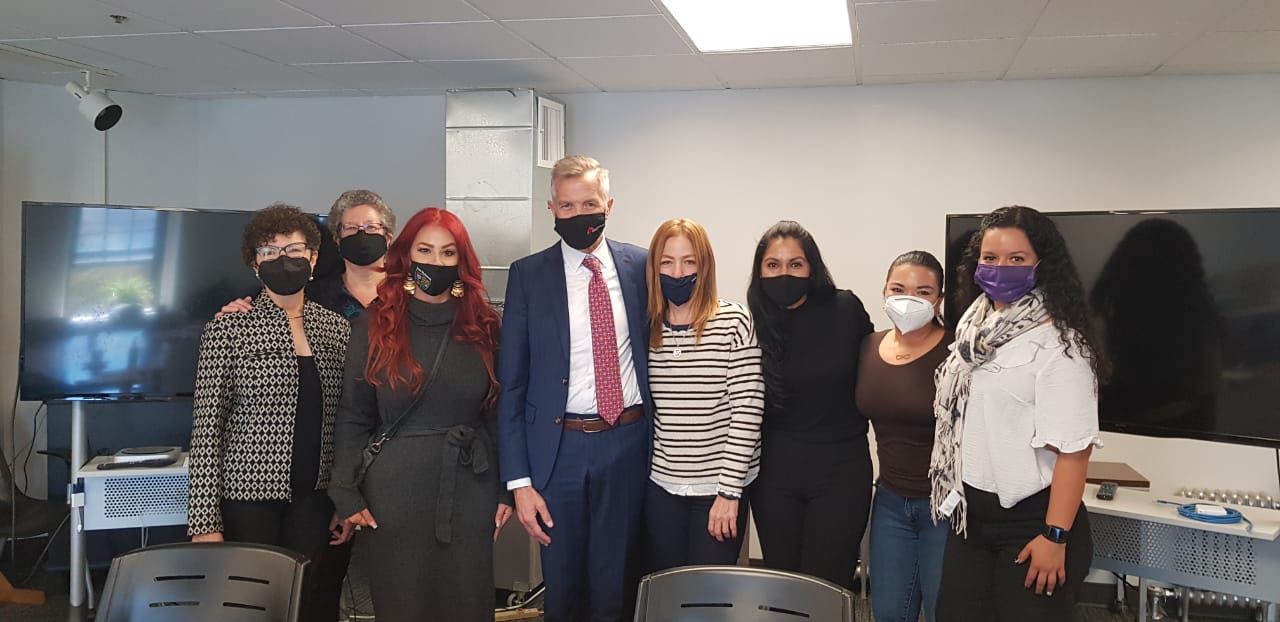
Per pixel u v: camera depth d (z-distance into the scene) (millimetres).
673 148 5289
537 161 5102
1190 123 4621
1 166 5309
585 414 2768
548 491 2766
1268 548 3018
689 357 2775
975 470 2371
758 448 2869
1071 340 2248
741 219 5219
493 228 5098
